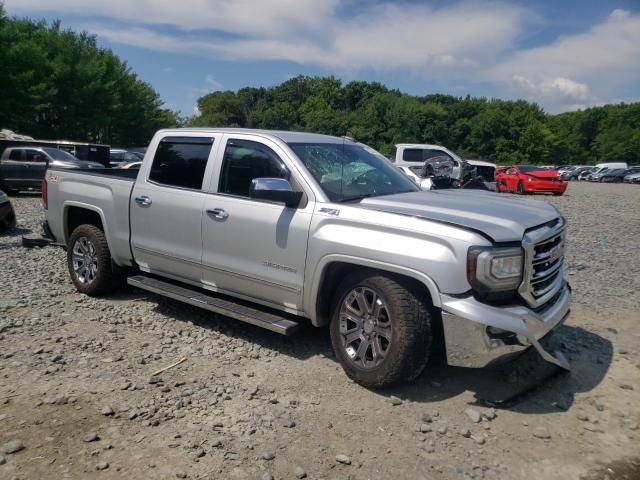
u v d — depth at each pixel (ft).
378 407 12.56
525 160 278.26
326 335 17.10
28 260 26.30
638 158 320.50
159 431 11.33
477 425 11.91
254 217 15.25
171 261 17.62
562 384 14.06
